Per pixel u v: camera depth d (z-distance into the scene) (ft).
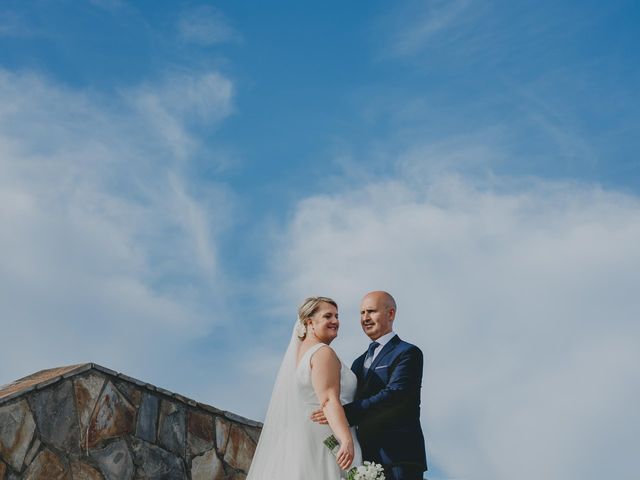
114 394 21.43
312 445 16.46
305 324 17.47
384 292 18.29
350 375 17.53
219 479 23.31
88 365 20.99
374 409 16.66
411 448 16.83
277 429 16.89
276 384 17.37
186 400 23.07
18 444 19.13
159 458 22.00
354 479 15.51
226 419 24.00
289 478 16.29
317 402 16.69
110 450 20.98
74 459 20.18
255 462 17.13
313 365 16.62
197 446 23.00
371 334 18.16
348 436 15.90
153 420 22.15
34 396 19.67
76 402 20.54
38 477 19.39
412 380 17.17
